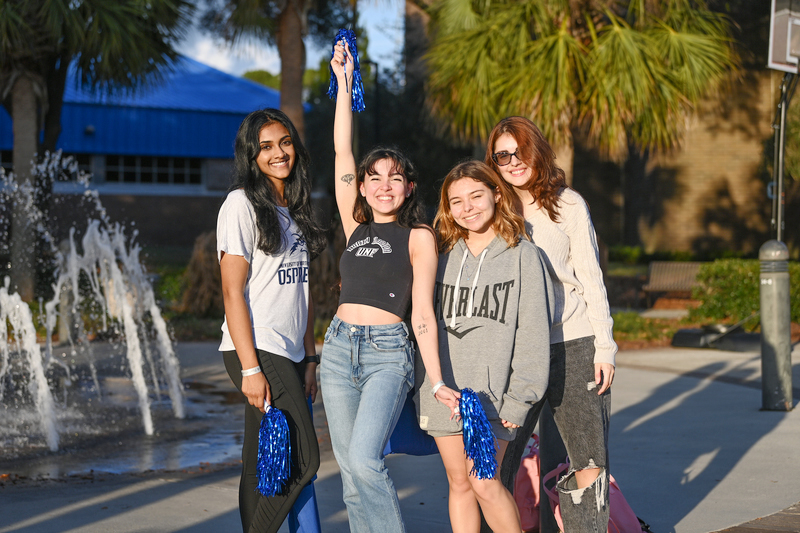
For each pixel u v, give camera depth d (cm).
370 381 274
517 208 292
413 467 464
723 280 1177
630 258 2098
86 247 1152
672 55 1028
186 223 2606
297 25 1266
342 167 311
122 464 486
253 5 1236
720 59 1056
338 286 312
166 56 1378
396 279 280
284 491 279
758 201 2002
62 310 1087
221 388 784
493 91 1038
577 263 286
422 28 2362
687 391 701
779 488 398
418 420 283
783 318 600
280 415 271
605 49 980
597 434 280
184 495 401
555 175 288
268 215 279
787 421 558
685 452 477
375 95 2323
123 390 765
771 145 1875
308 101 2744
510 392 267
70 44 1258
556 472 314
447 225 287
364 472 260
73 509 374
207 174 2650
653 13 1098
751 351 965
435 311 283
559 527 302
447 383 276
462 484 282
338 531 348
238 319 275
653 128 1040
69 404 690
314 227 300
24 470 468
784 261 600
